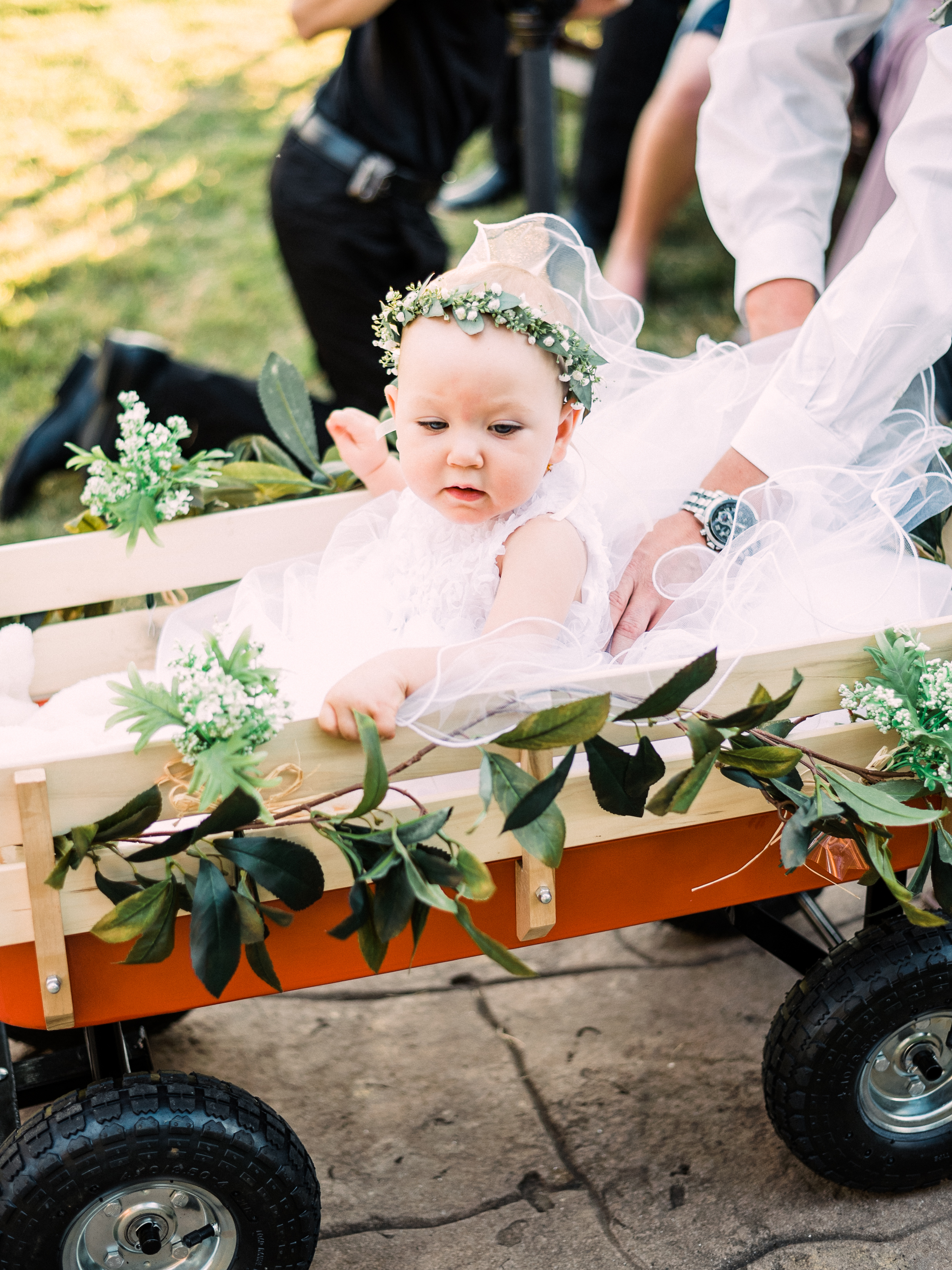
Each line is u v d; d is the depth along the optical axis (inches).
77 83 254.2
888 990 57.8
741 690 54.2
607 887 57.2
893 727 53.9
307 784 49.8
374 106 99.7
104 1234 53.5
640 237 153.3
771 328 72.7
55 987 48.9
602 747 49.5
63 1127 50.5
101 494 66.1
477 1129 69.6
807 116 74.6
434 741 50.1
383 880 47.9
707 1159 67.1
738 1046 74.7
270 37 276.8
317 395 150.8
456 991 80.0
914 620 57.5
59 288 183.3
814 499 63.9
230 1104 52.5
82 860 47.8
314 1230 55.1
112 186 213.6
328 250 103.6
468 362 55.1
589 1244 62.2
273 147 223.8
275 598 68.2
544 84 104.6
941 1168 63.4
